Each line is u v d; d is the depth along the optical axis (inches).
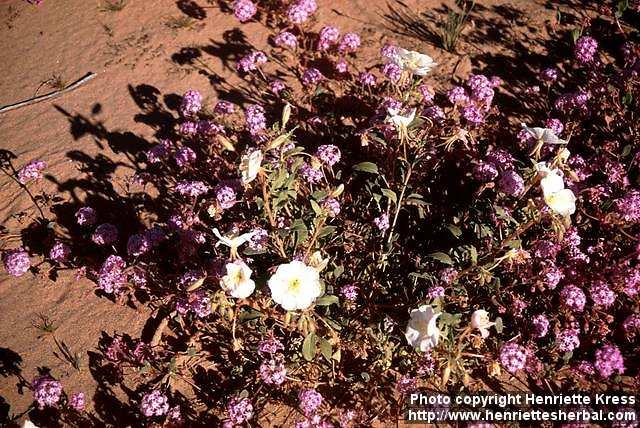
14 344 35.2
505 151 38.4
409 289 34.8
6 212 40.9
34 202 41.2
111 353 33.2
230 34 50.4
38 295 37.2
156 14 52.7
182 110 42.8
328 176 40.1
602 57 45.9
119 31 51.9
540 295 33.9
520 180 32.3
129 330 35.4
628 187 38.3
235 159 41.1
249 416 30.1
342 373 32.9
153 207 40.6
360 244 36.3
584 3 49.7
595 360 32.1
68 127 45.4
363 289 34.8
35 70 49.9
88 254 38.9
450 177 39.4
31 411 32.8
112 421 32.3
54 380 32.5
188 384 33.4
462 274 30.7
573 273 33.2
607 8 47.4
